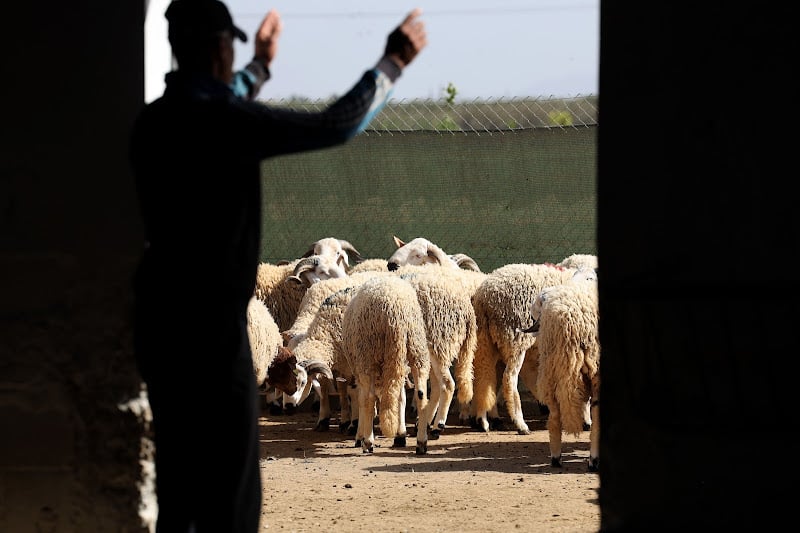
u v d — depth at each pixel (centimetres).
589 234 2202
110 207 616
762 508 548
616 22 582
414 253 2091
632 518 586
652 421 577
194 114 523
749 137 546
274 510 1048
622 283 589
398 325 1539
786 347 542
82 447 624
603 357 602
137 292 540
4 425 625
